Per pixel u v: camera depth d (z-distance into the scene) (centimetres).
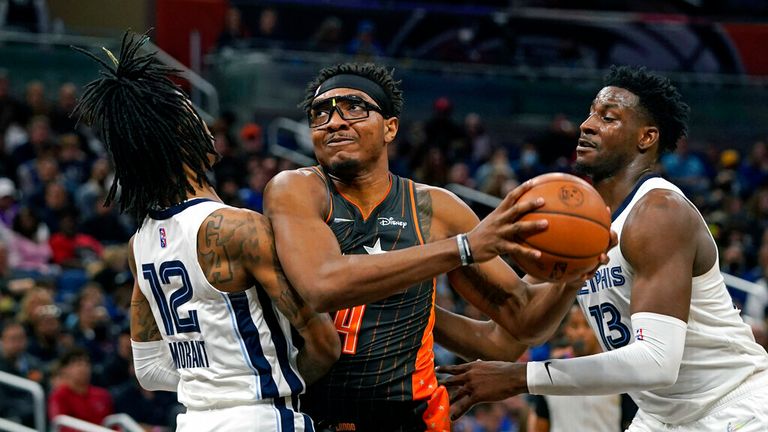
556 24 1622
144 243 343
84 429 683
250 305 334
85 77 1434
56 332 820
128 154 337
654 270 357
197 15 1611
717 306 377
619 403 604
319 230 337
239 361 332
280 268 332
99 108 339
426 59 1589
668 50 1648
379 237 358
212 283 329
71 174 1202
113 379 798
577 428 604
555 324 374
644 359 350
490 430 831
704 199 1367
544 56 1616
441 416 362
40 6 1511
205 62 1573
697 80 1603
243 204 1154
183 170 340
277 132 1451
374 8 1600
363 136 355
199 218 331
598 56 1630
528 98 1567
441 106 1434
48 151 1202
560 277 323
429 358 365
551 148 1425
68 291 981
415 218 364
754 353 387
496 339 400
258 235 330
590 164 385
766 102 1602
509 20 1614
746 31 1667
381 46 1595
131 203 344
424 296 361
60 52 1427
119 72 340
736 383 381
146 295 349
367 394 355
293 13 1594
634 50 1636
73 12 1684
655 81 384
